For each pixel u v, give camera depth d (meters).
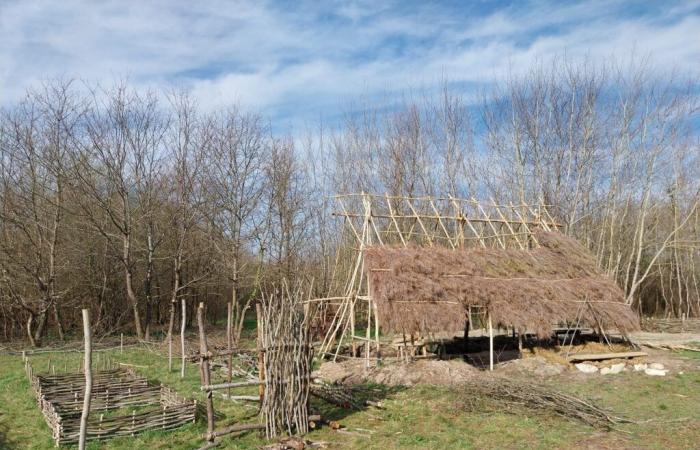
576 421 10.49
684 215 36.19
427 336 19.08
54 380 13.63
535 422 10.49
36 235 27.94
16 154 26.62
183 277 34.66
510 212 24.52
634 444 9.25
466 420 10.80
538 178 33.22
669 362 16.27
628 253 35.81
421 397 12.55
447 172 35.91
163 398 11.95
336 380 15.03
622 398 12.66
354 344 18.81
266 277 31.64
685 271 37.31
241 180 30.22
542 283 18.02
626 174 32.38
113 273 31.50
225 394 13.16
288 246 32.81
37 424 10.77
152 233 29.78
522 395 11.43
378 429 10.35
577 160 32.66
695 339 22.41
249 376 15.30
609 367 15.81
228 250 30.92
